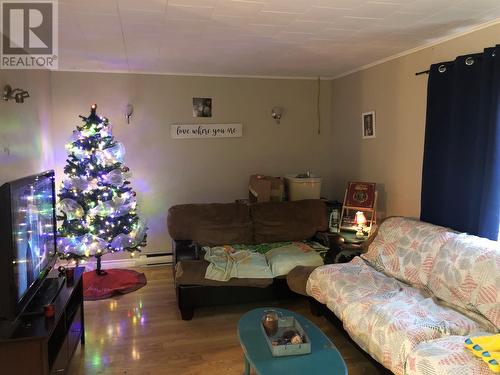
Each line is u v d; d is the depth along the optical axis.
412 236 2.90
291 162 4.97
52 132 4.20
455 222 2.88
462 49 2.95
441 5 2.36
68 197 3.77
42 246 2.48
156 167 4.57
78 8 2.35
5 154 2.72
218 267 3.25
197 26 2.74
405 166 3.63
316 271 2.98
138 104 4.44
